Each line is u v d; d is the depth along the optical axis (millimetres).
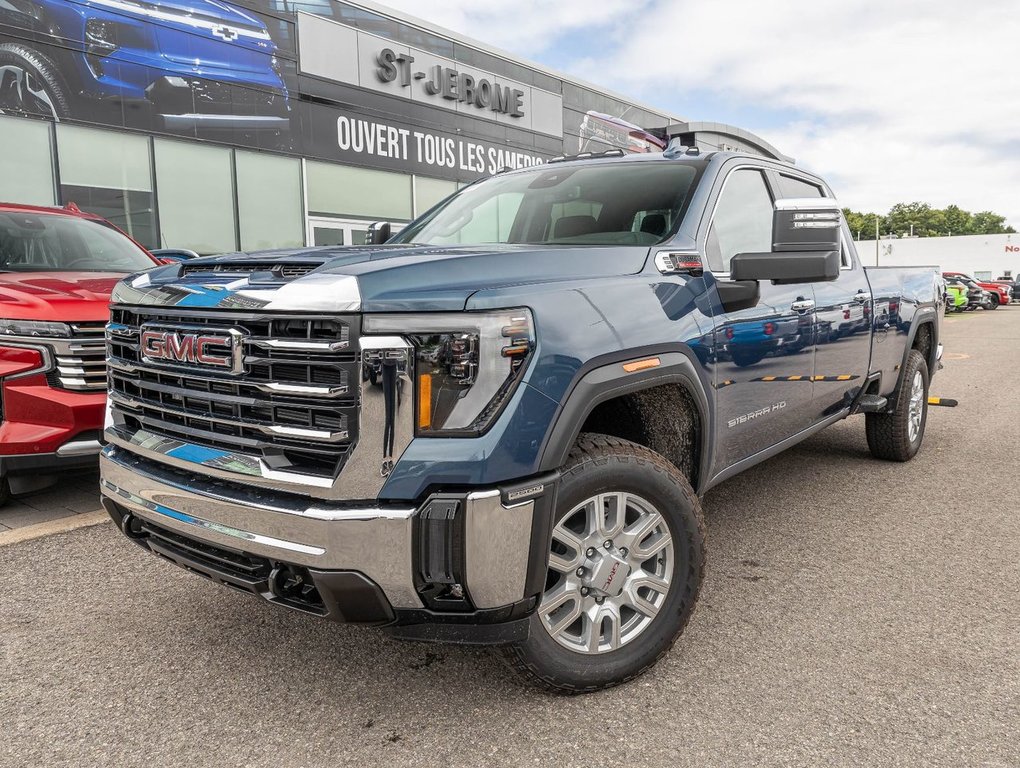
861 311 4301
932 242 67875
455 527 1995
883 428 5250
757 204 3615
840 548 3750
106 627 2938
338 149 15508
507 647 2270
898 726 2258
